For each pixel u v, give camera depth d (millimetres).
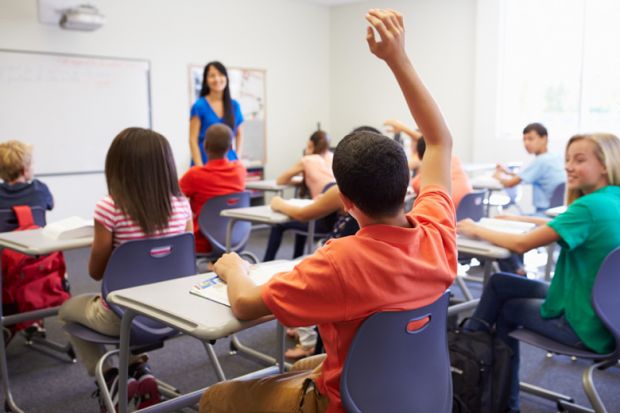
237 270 1280
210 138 3211
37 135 5289
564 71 5949
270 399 1233
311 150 4191
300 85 7562
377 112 7469
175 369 2682
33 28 5172
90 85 5594
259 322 1174
